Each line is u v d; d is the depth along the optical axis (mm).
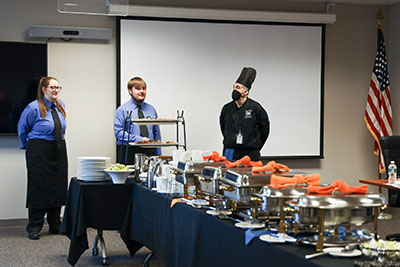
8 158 6008
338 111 7047
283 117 6781
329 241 1987
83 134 6230
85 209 3975
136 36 6281
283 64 6750
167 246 3277
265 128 4859
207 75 6520
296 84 6805
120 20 6219
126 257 4578
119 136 5602
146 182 3947
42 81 5270
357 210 1979
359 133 7129
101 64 6254
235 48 6594
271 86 6727
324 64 6906
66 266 4250
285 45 6746
